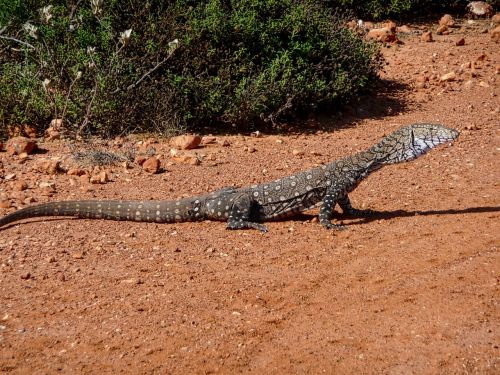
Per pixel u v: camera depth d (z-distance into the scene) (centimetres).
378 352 749
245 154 1465
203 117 1612
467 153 1445
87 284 902
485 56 2162
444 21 2569
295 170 1366
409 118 1736
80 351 760
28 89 1562
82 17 1614
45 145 1486
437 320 804
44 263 960
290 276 918
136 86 1588
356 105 1833
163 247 1015
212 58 1642
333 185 1092
